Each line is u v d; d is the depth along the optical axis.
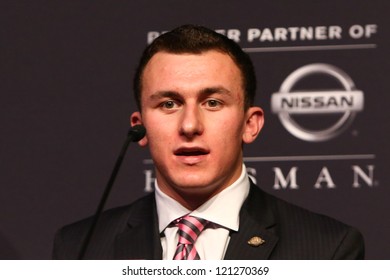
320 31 5.99
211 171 3.93
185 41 4.02
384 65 5.89
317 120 5.89
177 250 4.01
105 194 3.76
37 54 6.35
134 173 6.07
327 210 5.77
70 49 6.32
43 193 6.16
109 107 6.22
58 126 6.24
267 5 6.09
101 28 6.32
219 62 3.99
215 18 6.16
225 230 4.09
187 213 4.11
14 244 6.12
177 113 3.96
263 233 4.10
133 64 6.25
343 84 5.91
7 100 6.30
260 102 5.96
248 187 4.30
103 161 6.15
